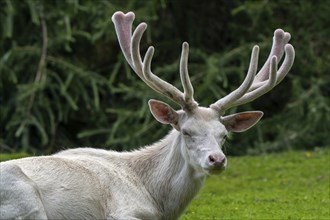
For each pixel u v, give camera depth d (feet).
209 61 99.09
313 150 94.99
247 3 101.96
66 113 100.22
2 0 99.40
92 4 101.30
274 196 66.59
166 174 44.32
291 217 57.00
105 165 43.68
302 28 105.91
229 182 74.49
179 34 110.93
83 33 98.27
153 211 43.68
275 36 46.96
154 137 97.66
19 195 38.78
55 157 42.09
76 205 40.81
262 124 100.27
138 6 101.86
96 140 104.47
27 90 95.20
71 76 96.94
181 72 42.50
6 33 95.71
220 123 42.65
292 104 98.84
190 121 42.45
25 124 94.99
